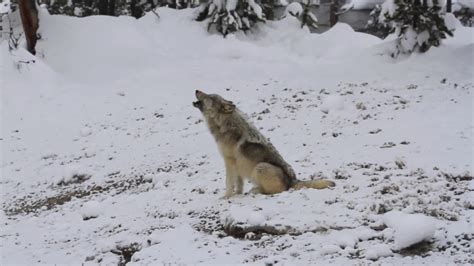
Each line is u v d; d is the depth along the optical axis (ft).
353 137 81.97
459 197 51.65
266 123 96.84
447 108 91.04
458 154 66.13
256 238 47.52
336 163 68.80
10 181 87.20
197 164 80.69
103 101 120.57
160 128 102.89
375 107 98.27
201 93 58.70
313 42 157.58
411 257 40.52
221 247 46.24
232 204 55.36
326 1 235.61
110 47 146.00
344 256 41.73
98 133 103.91
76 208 69.87
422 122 84.23
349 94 110.22
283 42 161.68
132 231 54.95
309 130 89.76
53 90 125.80
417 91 106.32
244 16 161.68
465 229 43.78
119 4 215.72
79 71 138.31
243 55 146.92
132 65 141.28
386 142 76.02
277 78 128.67
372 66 131.23
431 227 41.29
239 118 58.34
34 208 73.87
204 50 151.33
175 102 116.57
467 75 114.01
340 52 150.51
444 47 132.67
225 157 58.90
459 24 159.12
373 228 45.93
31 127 109.09
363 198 52.80
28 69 127.85
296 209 50.80
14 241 59.31
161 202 63.67
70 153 96.12
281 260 41.83
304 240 45.09
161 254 46.32
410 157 67.00
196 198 62.39
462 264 38.47
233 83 126.72
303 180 61.57
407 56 136.26
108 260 48.88
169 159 85.71
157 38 155.84
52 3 185.16
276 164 57.72
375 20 213.05
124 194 71.92
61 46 145.48
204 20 163.84
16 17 154.61
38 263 51.08
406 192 53.57
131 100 119.96
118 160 89.56
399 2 135.23
